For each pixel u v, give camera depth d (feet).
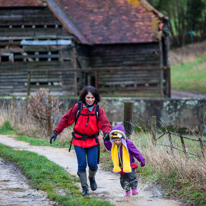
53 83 181.88
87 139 46.21
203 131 107.04
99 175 60.64
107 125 46.14
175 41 521.24
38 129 106.93
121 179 48.42
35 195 46.83
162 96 181.47
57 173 57.93
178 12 522.88
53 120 106.01
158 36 179.93
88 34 190.39
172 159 56.34
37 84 182.80
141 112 117.39
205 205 41.91
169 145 63.77
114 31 191.01
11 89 183.11
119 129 46.42
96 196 47.52
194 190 46.50
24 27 179.32
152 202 44.70
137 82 187.62
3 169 62.03
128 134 79.71
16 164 64.39
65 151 83.15
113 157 47.42
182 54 473.26
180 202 44.75
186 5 518.37
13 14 178.40
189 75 377.09
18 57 181.88
